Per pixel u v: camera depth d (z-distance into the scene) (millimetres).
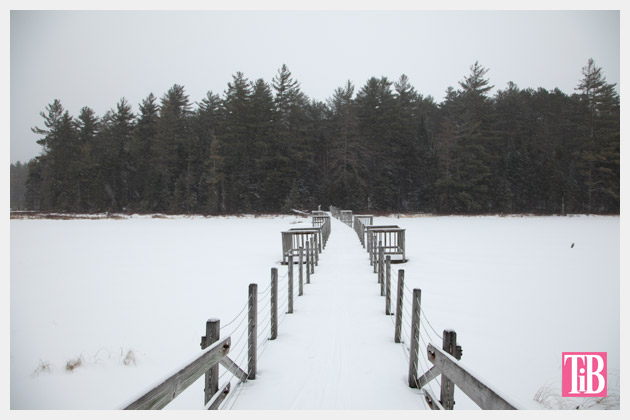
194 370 2990
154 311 8219
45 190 61344
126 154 62156
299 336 6117
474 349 5816
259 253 16844
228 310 8133
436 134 67812
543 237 23266
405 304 8133
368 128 59969
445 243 20016
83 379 5188
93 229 31078
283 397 4141
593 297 8898
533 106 66188
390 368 4879
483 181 56469
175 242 21562
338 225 32688
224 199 57750
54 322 7578
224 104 60281
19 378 5211
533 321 7160
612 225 34062
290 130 59031
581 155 55625
